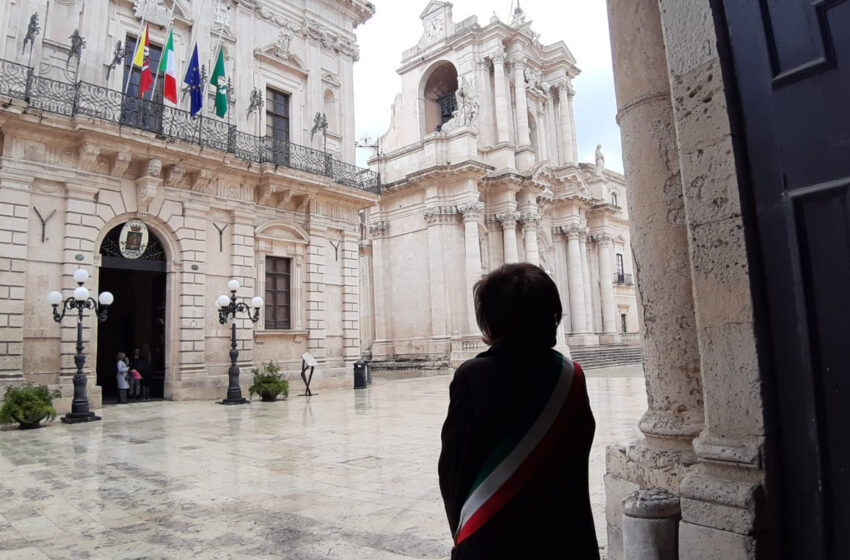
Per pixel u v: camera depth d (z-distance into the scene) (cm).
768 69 236
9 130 1312
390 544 428
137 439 945
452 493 159
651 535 253
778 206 232
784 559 224
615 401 1331
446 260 2936
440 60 3466
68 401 1343
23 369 1310
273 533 460
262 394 1557
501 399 158
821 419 214
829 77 216
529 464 153
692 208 263
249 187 1786
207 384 1612
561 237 3578
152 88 1655
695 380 305
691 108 264
